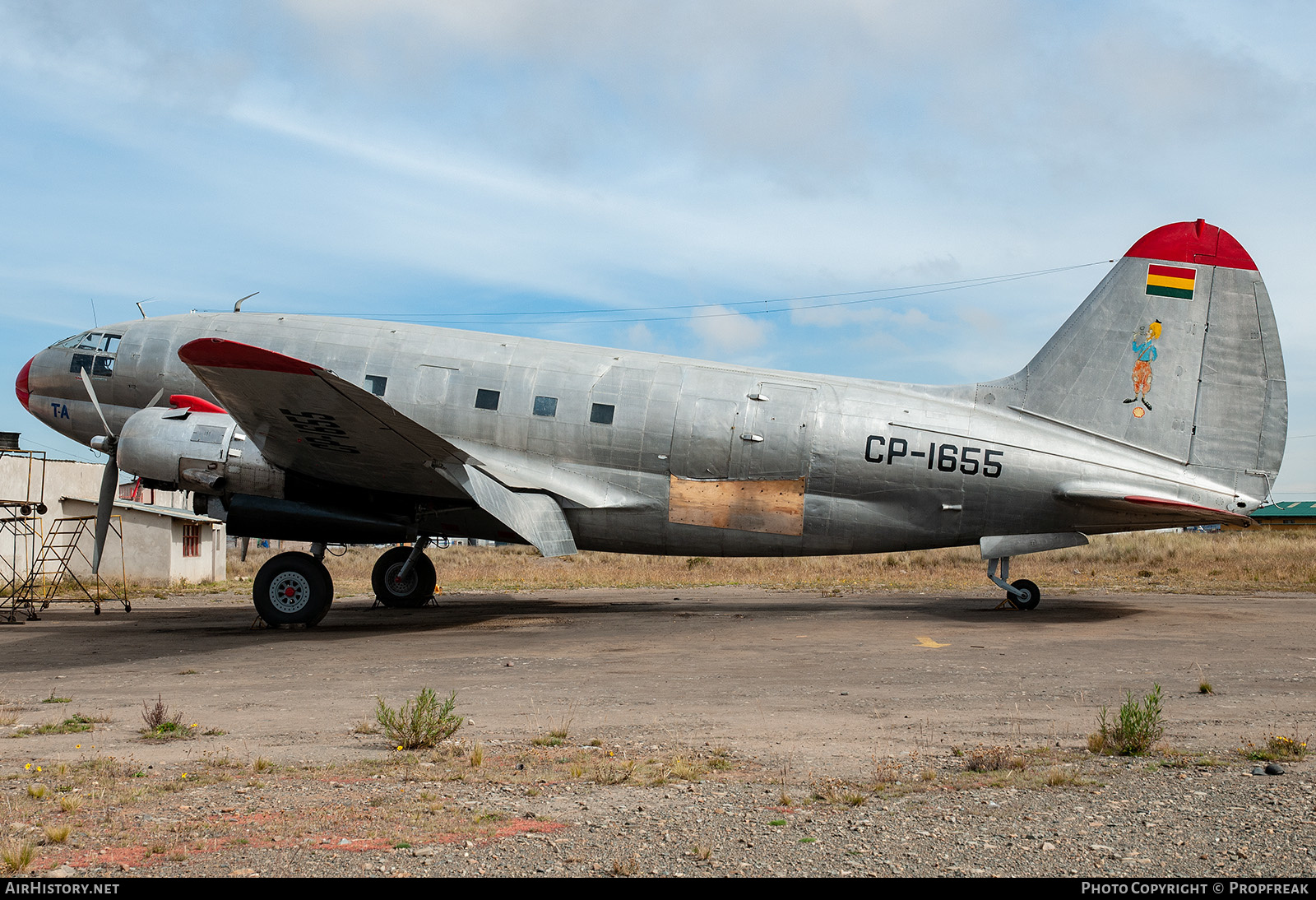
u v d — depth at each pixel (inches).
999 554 581.0
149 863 156.1
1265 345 561.9
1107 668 375.6
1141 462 564.7
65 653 446.6
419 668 388.8
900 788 204.8
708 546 589.9
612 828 176.4
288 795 199.2
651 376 591.2
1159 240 573.9
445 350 607.2
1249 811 183.6
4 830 173.5
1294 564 1133.1
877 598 740.0
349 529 545.3
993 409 585.0
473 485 523.8
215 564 1104.2
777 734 262.2
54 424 648.4
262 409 465.7
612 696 322.3
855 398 583.5
